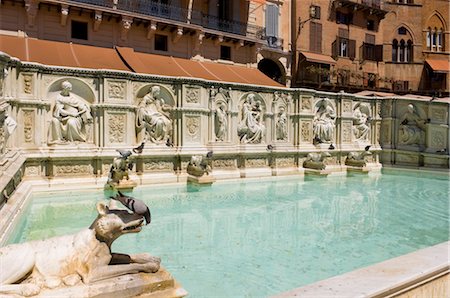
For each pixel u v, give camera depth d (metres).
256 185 10.41
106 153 8.97
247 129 11.24
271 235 6.24
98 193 8.46
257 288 4.24
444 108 13.35
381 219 7.43
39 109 8.32
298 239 6.07
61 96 8.62
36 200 7.70
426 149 13.74
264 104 11.67
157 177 9.63
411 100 14.02
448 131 13.29
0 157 6.05
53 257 3.25
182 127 10.00
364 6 41.22
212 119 10.55
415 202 9.00
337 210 8.06
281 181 11.13
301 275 4.62
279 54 34.25
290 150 12.03
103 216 3.40
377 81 43.19
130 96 9.34
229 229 6.49
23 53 16.53
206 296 4.02
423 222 7.25
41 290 3.02
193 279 4.45
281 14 34.03
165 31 25.67
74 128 8.66
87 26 22.95
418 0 44.66
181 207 7.85
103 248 3.36
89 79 8.95
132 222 3.47
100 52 19.97
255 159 11.45
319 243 5.89
